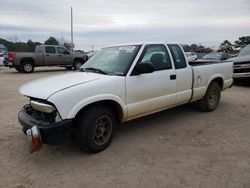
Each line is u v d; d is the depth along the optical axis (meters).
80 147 3.96
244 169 3.38
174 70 4.97
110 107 4.24
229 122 5.43
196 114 6.03
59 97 3.40
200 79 5.62
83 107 3.65
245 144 4.23
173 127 5.12
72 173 3.37
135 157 3.79
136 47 4.56
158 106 4.71
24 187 3.06
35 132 3.35
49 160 3.74
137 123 5.38
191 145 4.21
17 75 15.70
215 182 3.09
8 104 7.26
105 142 4.02
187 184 3.06
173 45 5.16
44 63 17.94
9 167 3.54
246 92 9.05
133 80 4.22
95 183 3.12
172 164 3.56
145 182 3.12
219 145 4.20
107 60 4.67
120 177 3.25
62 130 3.42
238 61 10.22
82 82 3.77
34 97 3.61
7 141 4.43
